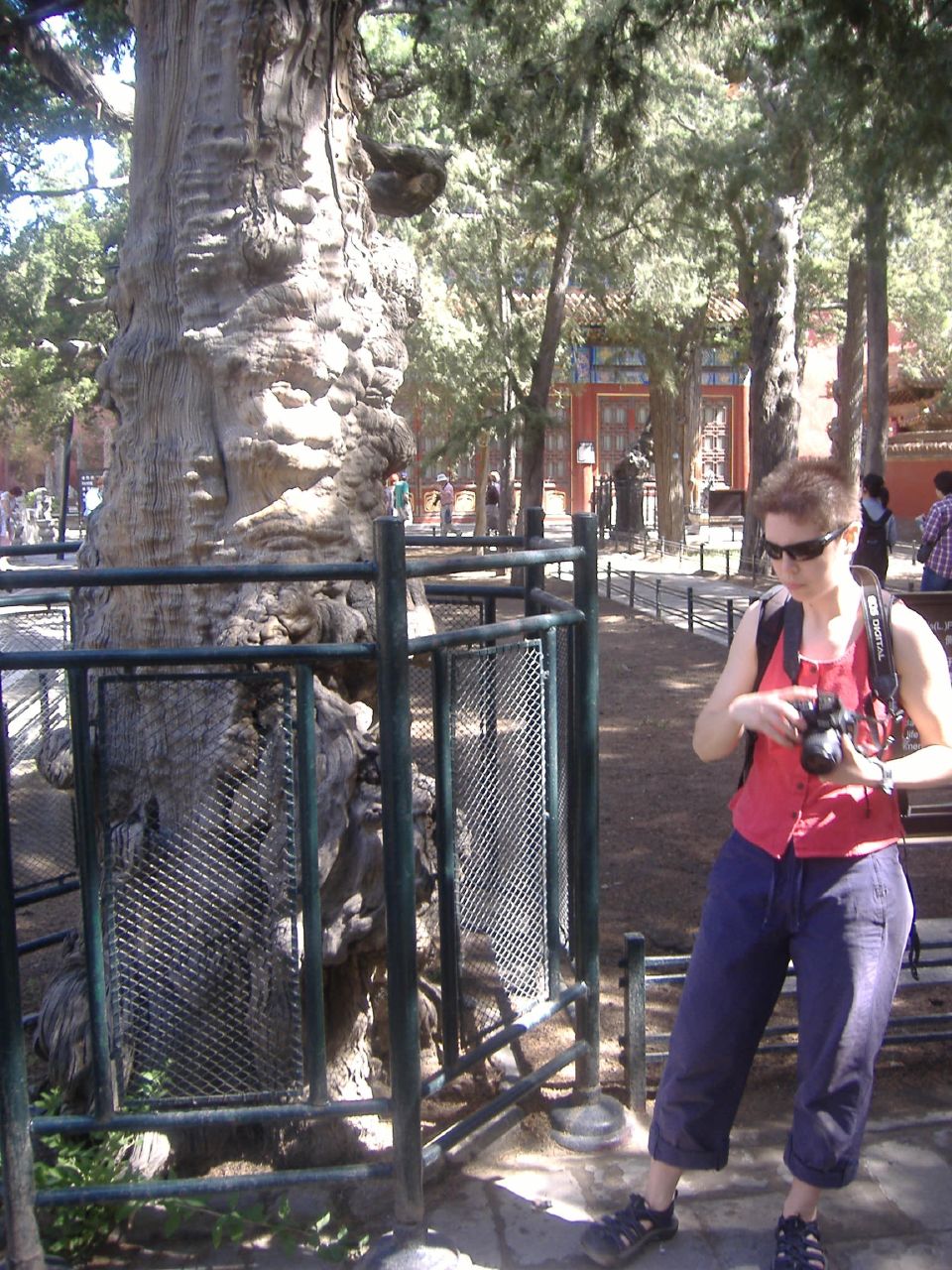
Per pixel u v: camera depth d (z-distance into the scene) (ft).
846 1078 8.95
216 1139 11.25
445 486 114.62
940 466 99.40
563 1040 13.50
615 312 85.20
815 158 52.31
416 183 17.75
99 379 13.44
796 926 9.09
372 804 11.08
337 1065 11.63
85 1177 10.16
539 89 40.88
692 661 41.86
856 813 9.07
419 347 72.13
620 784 25.32
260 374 12.41
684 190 56.39
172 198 12.82
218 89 12.47
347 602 13.07
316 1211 10.55
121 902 10.39
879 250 44.52
